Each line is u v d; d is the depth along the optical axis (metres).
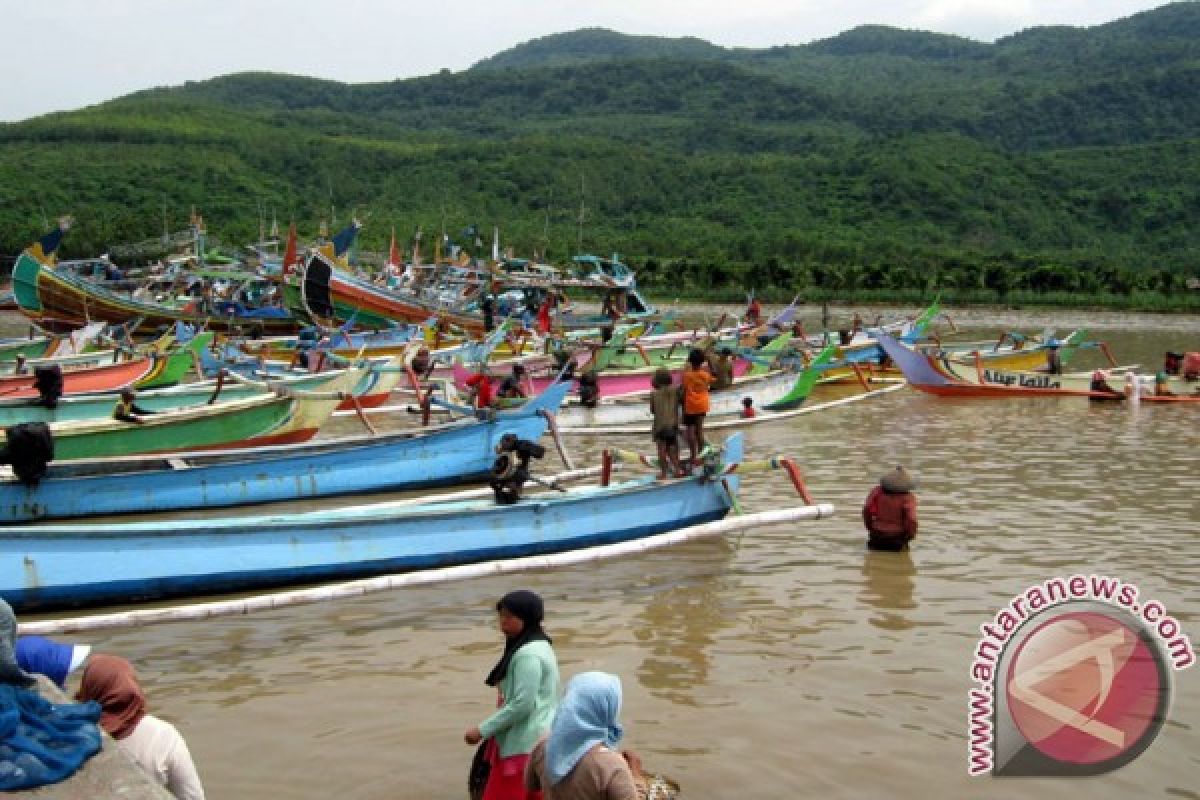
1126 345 49.16
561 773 5.82
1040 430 25.42
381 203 107.81
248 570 12.41
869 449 22.62
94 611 11.95
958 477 19.53
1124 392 30.77
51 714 6.11
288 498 17.30
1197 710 9.73
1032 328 58.41
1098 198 119.06
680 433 16.05
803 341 34.28
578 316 47.62
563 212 110.06
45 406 21.42
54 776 5.68
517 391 23.06
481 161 122.44
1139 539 15.16
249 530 12.38
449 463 18.67
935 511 16.81
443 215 89.81
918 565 13.96
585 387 25.64
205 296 45.56
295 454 17.33
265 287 51.44
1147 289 74.81
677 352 34.56
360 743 9.05
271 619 12.10
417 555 13.28
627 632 11.62
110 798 5.57
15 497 15.12
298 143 124.62
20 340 36.78
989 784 8.43
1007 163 127.75
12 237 77.00
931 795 8.26
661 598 12.74
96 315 43.28
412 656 10.99
